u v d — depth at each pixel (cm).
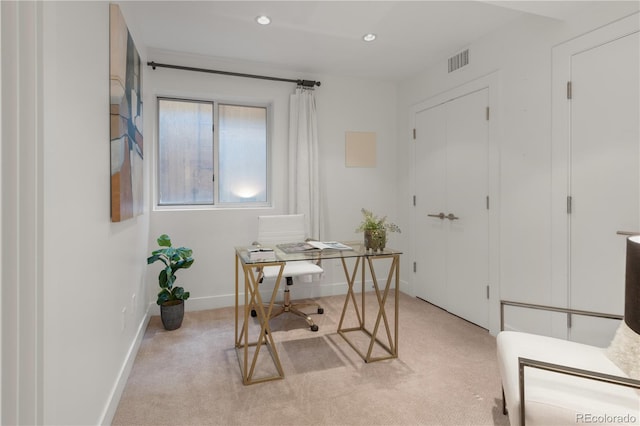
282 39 294
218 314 326
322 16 256
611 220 198
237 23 266
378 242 240
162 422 171
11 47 84
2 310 83
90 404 140
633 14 185
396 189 417
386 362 233
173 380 210
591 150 208
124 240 205
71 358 119
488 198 285
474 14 252
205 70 328
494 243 279
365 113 400
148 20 260
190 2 236
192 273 336
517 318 259
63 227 112
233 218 348
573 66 216
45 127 90
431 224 357
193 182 352
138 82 244
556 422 114
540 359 144
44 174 89
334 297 383
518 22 255
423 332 285
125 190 189
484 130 288
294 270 286
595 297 207
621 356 137
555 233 230
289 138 362
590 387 125
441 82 339
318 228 370
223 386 203
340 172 391
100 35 156
